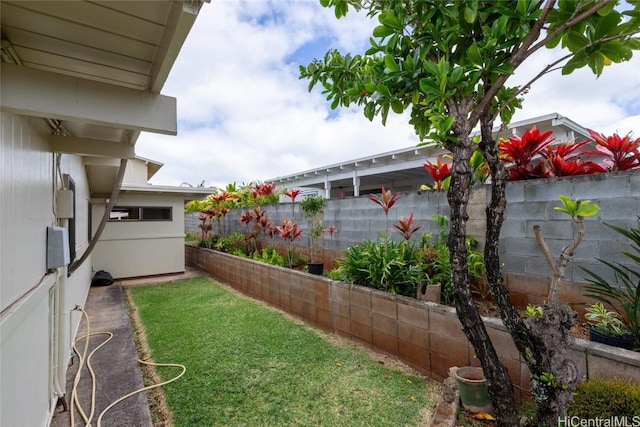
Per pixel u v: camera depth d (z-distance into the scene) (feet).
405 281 9.80
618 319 6.44
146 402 7.57
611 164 7.95
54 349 7.48
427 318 8.50
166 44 4.57
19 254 4.96
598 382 5.16
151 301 17.33
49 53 4.83
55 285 7.53
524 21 4.59
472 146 5.14
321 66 7.75
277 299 15.51
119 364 9.63
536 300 8.17
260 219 21.24
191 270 27.76
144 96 5.63
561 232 7.74
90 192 20.88
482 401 6.41
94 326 13.10
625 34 4.47
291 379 8.48
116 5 3.76
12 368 4.43
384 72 5.84
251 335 11.75
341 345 10.69
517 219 8.54
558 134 15.58
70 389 8.34
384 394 7.70
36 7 3.74
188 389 8.13
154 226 25.32
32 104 4.54
